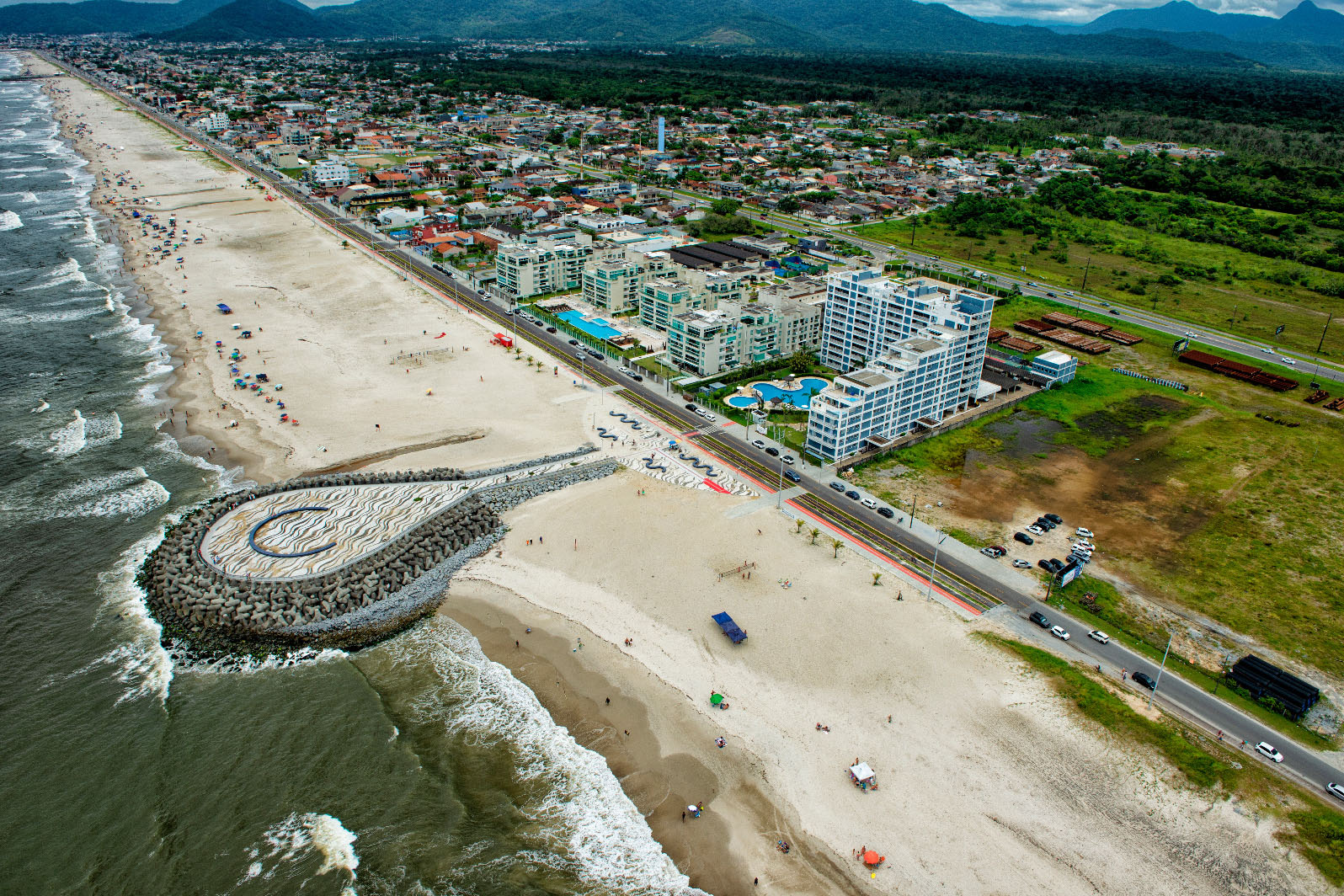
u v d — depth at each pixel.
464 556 141.25
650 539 145.75
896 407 180.25
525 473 164.75
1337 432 195.00
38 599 129.12
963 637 122.75
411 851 91.00
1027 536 147.62
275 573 132.75
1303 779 99.44
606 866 89.75
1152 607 131.50
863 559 141.38
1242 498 165.12
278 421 186.50
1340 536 152.38
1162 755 102.06
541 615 127.62
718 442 180.62
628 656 118.94
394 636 123.44
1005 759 101.81
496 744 104.88
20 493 157.12
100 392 199.25
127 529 147.50
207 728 106.50
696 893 86.69
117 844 90.94
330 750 103.50
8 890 85.56
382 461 170.00
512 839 92.75
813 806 95.94
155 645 120.38
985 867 88.62
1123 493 166.25
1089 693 111.44
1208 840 91.38
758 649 119.81
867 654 118.88
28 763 100.56
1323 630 127.06
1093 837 91.88
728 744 104.31
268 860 89.62
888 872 88.19
